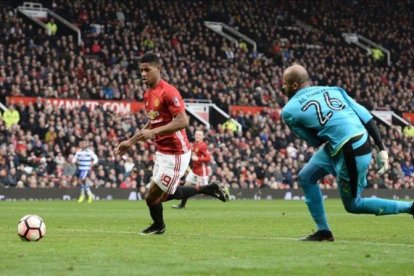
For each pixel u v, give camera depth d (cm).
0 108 6384
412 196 7569
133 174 6334
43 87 6831
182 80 7756
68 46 7644
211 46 8844
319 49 9644
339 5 10550
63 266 1414
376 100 9031
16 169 5912
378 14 10706
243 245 1841
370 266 1450
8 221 2961
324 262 1503
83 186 5612
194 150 4812
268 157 7050
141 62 2159
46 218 3272
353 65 9656
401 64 10112
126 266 1420
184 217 3447
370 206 1916
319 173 1948
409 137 8400
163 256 1584
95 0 8512
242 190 6756
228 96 7838
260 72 8625
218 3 9569
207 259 1536
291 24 10038
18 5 8462
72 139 6266
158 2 8900
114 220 3136
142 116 6881
